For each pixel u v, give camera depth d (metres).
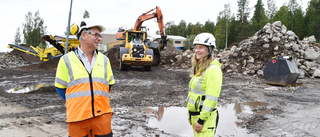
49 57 21.64
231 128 4.18
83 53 1.99
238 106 6.00
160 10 17.27
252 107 5.90
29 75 13.12
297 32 53.59
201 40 2.15
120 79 11.41
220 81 2.05
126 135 3.71
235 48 16.08
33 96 6.92
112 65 20.11
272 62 10.05
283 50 13.55
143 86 9.31
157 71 16.11
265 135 3.83
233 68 14.55
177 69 18.42
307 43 15.69
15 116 4.66
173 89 8.70
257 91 8.43
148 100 6.56
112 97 6.93
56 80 1.93
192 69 2.42
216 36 57.34
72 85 1.89
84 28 1.97
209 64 2.15
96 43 2.02
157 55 21.02
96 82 1.96
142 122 4.43
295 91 8.45
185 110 5.46
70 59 1.94
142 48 14.70
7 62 24.05
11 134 3.59
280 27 14.91
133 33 16.31
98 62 2.04
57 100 6.39
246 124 4.43
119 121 4.47
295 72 9.33
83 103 1.86
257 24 55.25
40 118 4.57
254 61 14.03
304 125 4.39
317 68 12.84
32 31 50.84
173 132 3.89
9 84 9.50
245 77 12.68
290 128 4.20
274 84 9.95
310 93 8.03
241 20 59.28
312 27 50.62
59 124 4.20
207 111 2.01
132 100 6.53
